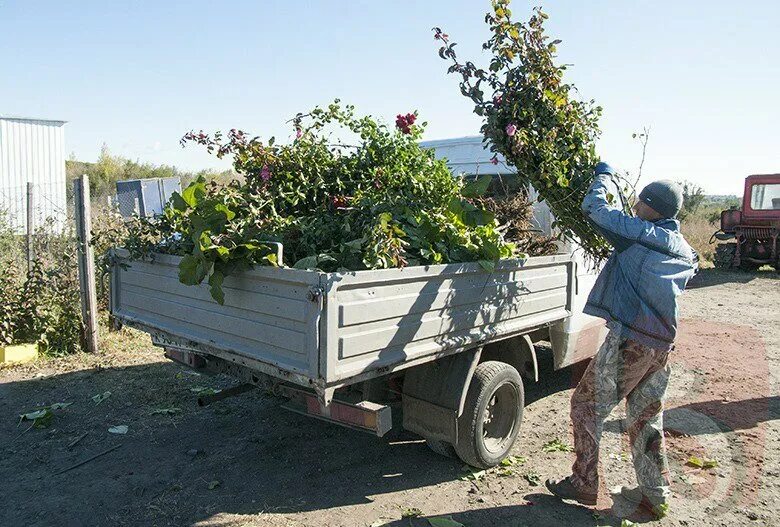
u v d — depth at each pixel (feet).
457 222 13.96
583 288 18.35
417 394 13.25
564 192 14.89
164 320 13.99
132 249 14.29
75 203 21.93
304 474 13.78
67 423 16.31
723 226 56.85
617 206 14.06
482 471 13.97
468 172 21.11
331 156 16.66
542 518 12.09
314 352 9.93
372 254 11.22
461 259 13.15
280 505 12.37
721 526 11.94
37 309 22.43
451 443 13.09
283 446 15.26
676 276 11.49
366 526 11.61
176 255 13.57
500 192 20.54
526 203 17.49
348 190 16.25
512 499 12.82
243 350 11.54
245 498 12.62
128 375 20.27
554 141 14.76
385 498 12.75
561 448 15.44
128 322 15.14
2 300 22.20
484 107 14.97
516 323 14.34
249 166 16.40
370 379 11.62
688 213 86.28
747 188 54.19
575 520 12.05
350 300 10.13
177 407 17.60
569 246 18.01
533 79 14.38
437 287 11.88
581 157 15.11
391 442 15.67
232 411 17.49
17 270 23.91
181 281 11.89
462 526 11.51
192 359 14.17
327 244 13.66
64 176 66.54
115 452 14.67
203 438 15.61
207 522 11.67
